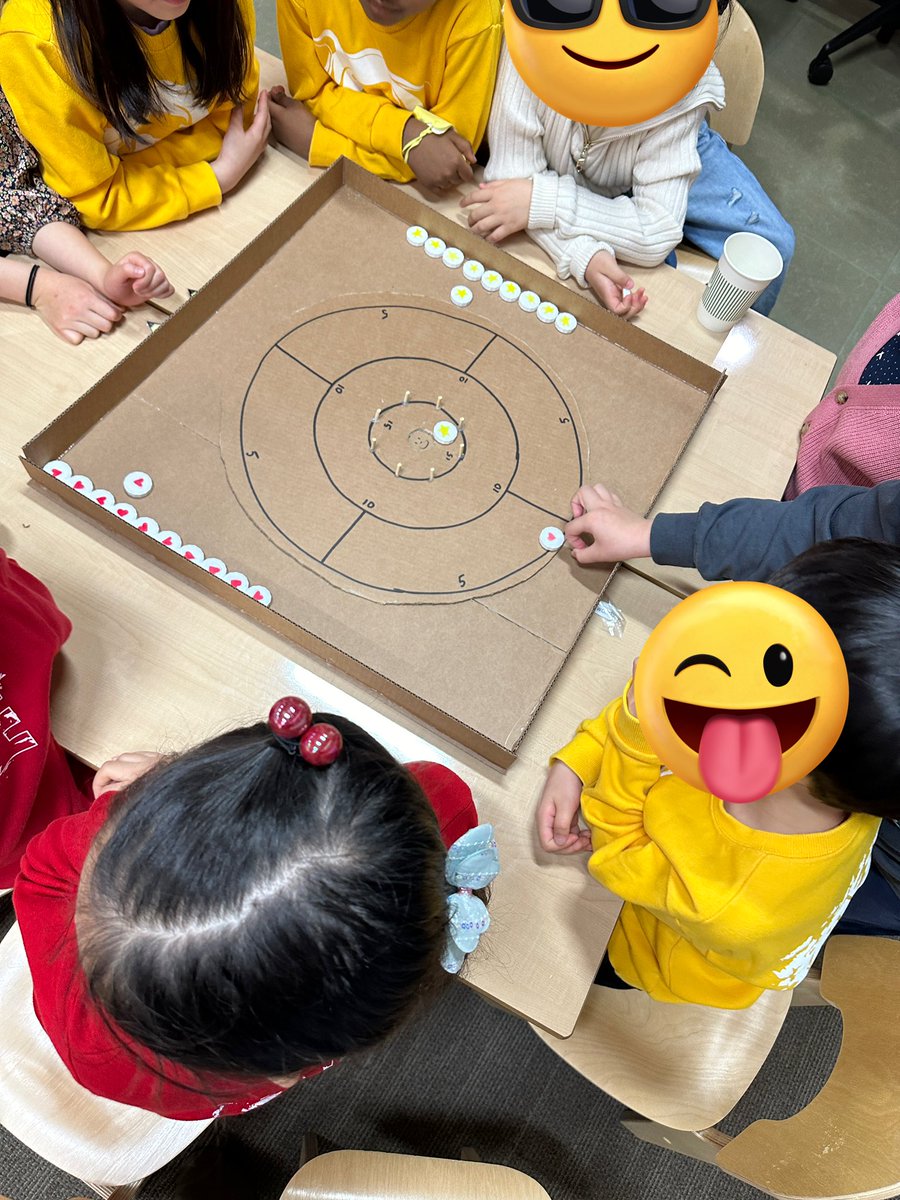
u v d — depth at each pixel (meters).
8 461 0.97
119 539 0.95
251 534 0.93
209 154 1.20
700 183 1.38
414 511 0.96
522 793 0.89
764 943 0.77
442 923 0.60
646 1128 1.22
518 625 0.92
